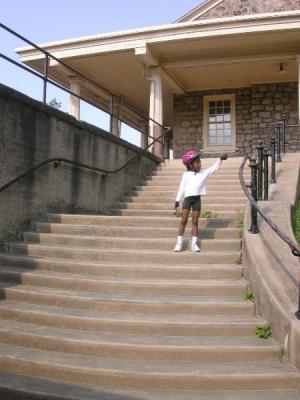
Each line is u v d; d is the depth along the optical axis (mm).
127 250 6648
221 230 6961
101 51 13250
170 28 12562
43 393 4078
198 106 16328
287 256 5422
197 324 4867
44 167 8180
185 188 6648
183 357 4523
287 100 15305
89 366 4340
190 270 5918
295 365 4324
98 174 9812
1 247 7141
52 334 4855
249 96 15867
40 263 6457
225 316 5168
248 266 5629
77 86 15008
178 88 15836
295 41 12875
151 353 4543
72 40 13391
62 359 4516
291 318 4461
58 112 8438
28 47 13789
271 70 14625
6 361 4547
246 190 6094
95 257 6543
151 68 13906
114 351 4598
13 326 5117
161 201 10203
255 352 4500
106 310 5344
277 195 7520
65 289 5867
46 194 8234
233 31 12234
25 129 7676
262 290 5039
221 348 4512
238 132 15812
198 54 13734
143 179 11734
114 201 10391
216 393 4113
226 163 11297
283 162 9852
